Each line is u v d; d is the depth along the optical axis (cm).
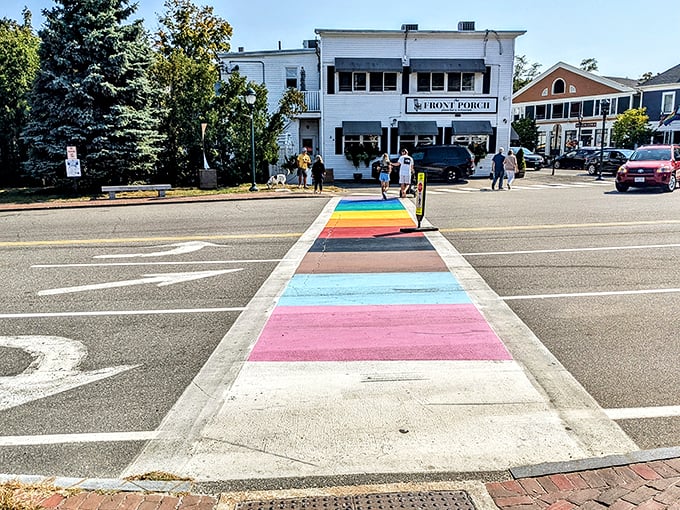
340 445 367
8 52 2759
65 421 412
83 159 2258
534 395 434
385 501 306
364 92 3111
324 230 1255
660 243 1013
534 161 3666
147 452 366
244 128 2575
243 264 931
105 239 1227
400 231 1191
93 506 302
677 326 583
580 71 4797
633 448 356
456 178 2667
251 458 355
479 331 578
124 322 639
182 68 2623
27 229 1421
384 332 580
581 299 686
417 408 415
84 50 2248
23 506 299
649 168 1944
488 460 346
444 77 3133
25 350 557
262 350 539
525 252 966
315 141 3388
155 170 2519
